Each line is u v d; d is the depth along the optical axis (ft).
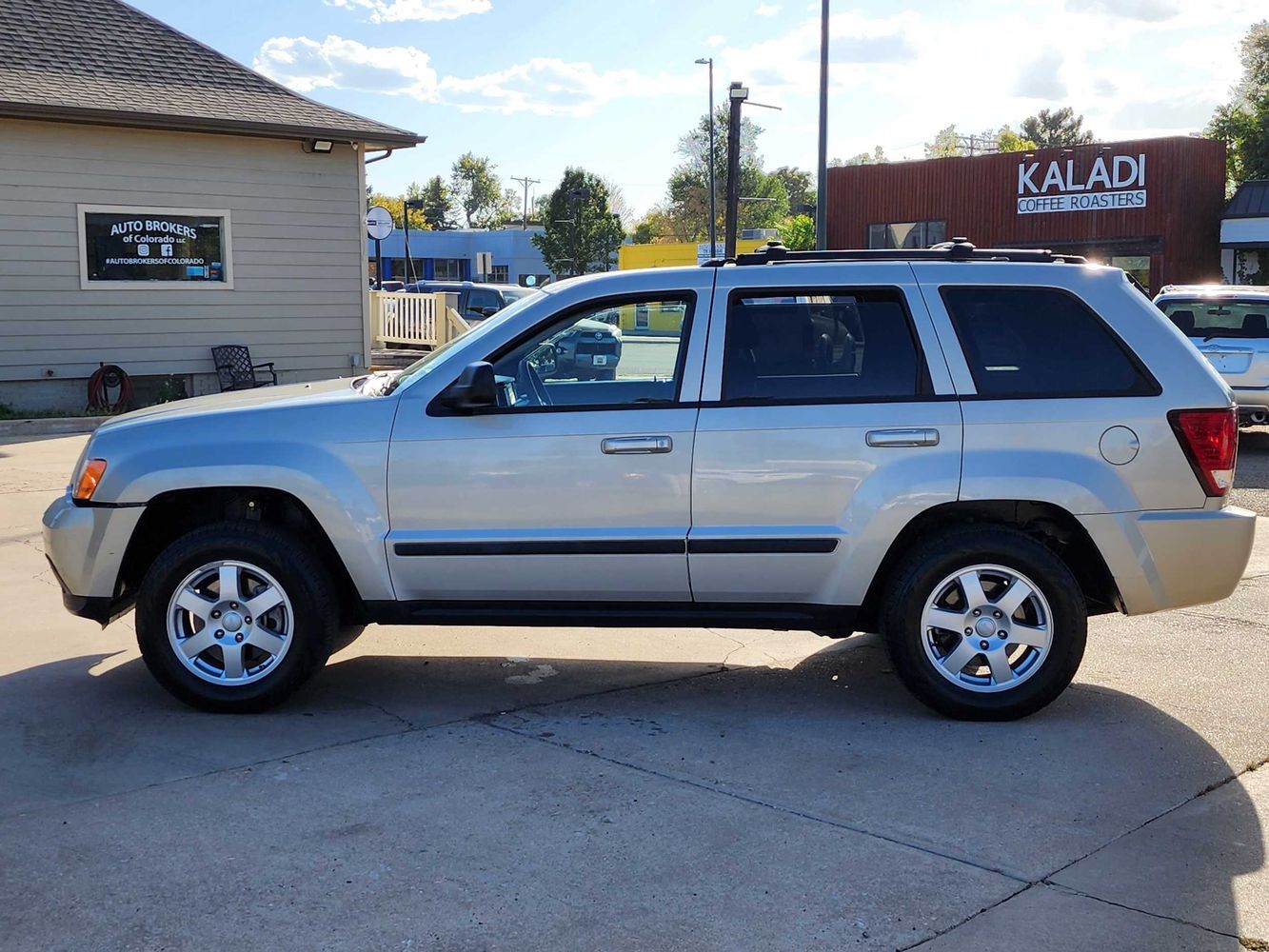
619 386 17.71
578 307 17.92
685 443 17.24
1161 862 13.05
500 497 17.43
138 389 55.72
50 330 53.01
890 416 17.17
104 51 56.49
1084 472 17.04
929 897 12.20
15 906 11.87
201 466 17.49
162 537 18.79
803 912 11.87
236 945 11.17
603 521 17.40
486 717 17.83
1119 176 106.83
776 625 17.87
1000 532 17.15
